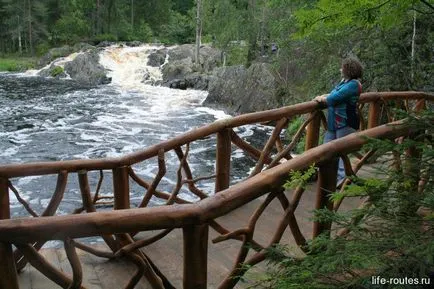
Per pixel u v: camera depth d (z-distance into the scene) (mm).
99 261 3230
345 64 4051
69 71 28219
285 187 2012
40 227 1614
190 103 18609
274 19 13820
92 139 12219
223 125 3762
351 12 2312
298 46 11328
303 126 4102
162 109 17234
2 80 26484
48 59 33500
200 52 29344
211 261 3178
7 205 2889
